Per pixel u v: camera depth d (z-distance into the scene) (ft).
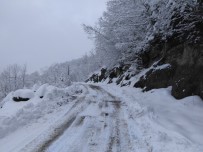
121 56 114.62
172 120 40.06
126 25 83.71
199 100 49.06
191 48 54.13
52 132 34.53
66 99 64.39
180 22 56.44
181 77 55.06
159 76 67.05
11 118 38.45
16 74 206.49
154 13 67.31
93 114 46.32
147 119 39.81
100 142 30.37
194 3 52.44
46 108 52.54
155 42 79.00
